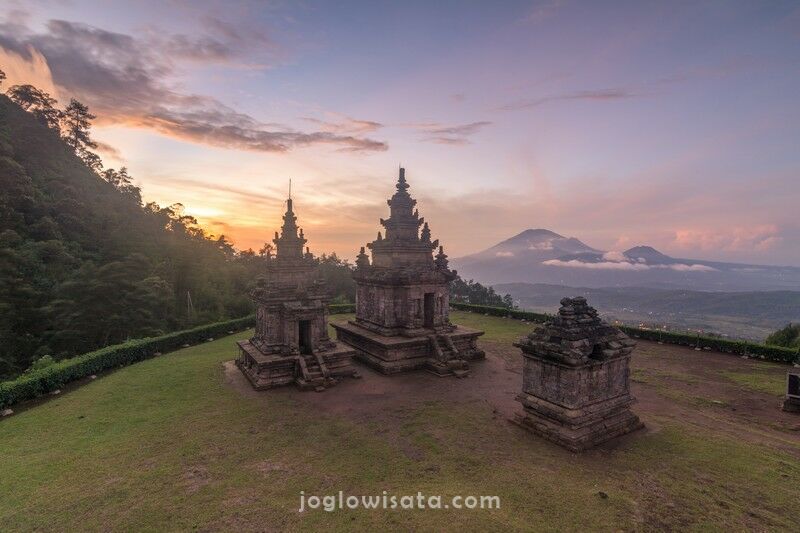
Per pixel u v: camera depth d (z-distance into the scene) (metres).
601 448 19.48
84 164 99.69
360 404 25.66
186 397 26.83
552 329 21.23
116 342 45.78
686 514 14.45
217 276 68.06
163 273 57.75
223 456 18.77
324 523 13.93
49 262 53.56
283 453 19.08
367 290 39.25
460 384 29.86
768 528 13.77
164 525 13.82
